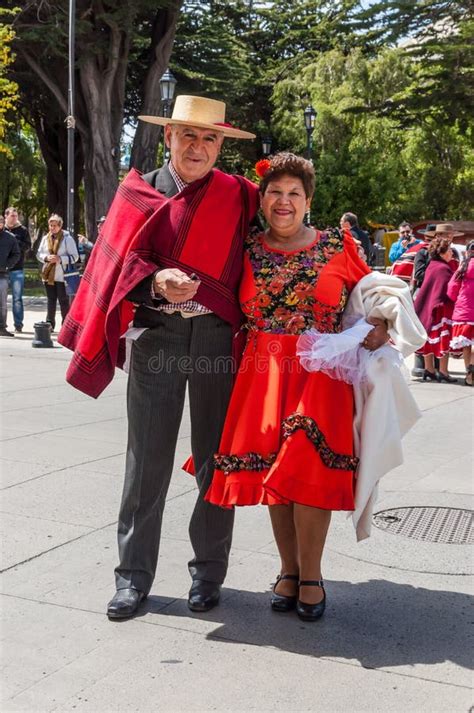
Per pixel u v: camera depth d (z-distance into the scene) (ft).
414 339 11.44
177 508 16.60
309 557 11.69
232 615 11.84
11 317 58.85
